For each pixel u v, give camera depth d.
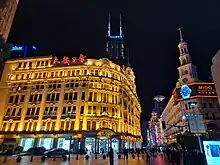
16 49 71.94
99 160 26.08
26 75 57.50
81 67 55.59
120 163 21.59
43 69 56.75
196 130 41.41
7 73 57.88
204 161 7.36
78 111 49.41
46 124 49.34
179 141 27.53
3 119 51.62
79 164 19.66
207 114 56.53
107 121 49.97
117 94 55.75
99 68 56.22
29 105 52.56
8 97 54.59
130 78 75.69
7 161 22.17
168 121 94.94
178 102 65.62
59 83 54.22
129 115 62.03
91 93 52.56
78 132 45.84
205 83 61.41
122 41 164.75
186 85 62.78
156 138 122.00
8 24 27.23
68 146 45.50
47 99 52.72
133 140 60.38
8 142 47.72
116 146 49.06
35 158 28.72
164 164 20.75
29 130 49.12
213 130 49.31
